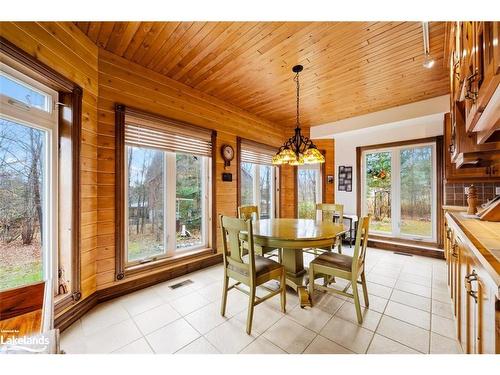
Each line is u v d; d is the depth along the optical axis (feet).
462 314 4.72
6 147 5.06
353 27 6.30
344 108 12.52
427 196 12.64
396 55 7.59
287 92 10.61
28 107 5.37
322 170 15.71
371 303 7.14
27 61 4.90
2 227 5.04
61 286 6.16
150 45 7.19
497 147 5.15
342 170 15.34
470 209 7.47
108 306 6.95
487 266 2.87
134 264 8.33
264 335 5.57
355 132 14.32
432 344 5.19
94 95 7.06
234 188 12.19
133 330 5.78
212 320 6.24
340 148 15.44
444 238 10.84
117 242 7.55
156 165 9.11
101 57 7.32
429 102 11.15
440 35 6.55
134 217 8.42
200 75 9.05
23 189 5.40
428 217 12.61
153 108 8.66
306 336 5.53
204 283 8.70
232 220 6.15
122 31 6.52
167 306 6.99
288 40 6.87
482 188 10.33
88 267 6.77
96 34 6.66
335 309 6.81
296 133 8.91
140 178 8.59
